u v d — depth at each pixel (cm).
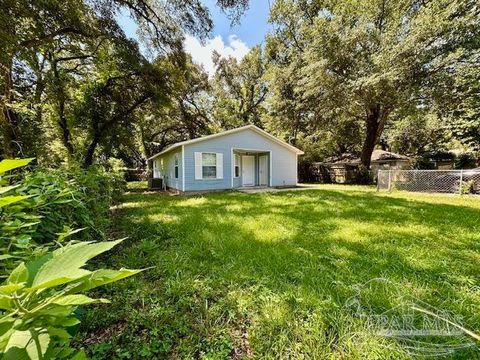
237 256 310
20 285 36
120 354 155
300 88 1280
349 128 1695
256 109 2170
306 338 167
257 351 160
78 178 292
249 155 1315
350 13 1163
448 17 838
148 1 670
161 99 1044
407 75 919
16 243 109
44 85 744
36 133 626
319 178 1775
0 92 507
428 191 976
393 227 442
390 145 2289
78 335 170
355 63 1107
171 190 1205
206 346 165
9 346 40
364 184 1502
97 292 224
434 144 1991
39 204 162
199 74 1631
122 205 693
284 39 1577
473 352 152
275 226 455
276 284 239
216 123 2103
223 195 921
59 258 45
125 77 969
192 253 320
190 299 213
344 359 151
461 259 300
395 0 1038
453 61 859
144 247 337
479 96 903
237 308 201
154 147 2011
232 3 585
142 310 200
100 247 47
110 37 724
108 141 1095
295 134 1752
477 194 892
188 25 700
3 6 400
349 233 406
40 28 491
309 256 308
